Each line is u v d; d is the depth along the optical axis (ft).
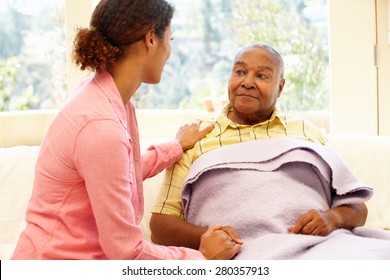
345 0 7.83
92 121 3.99
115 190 4.00
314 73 8.96
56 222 4.17
